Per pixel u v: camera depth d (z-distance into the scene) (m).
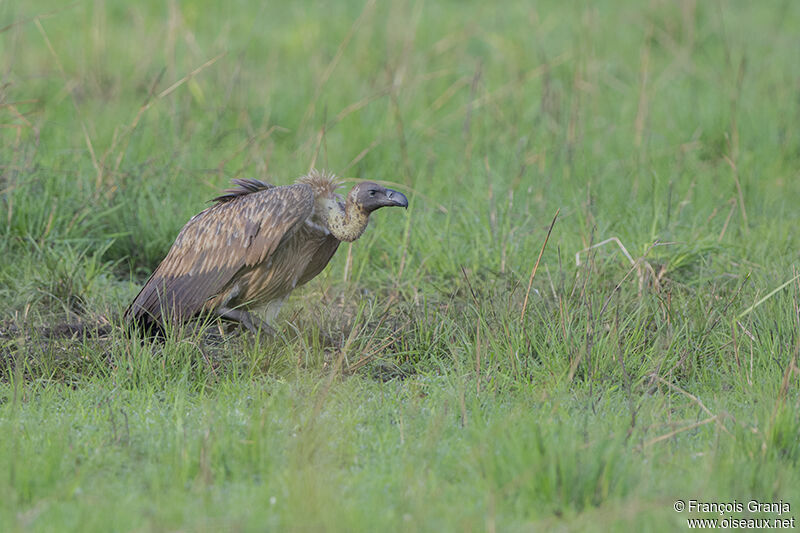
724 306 12.56
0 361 11.79
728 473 8.62
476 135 20.11
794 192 18.41
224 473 8.76
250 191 12.45
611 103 22.41
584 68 22.95
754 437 9.24
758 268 14.12
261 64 24.14
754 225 16.39
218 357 12.03
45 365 11.34
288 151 19.05
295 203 11.78
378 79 22.33
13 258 14.77
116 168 16.39
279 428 9.69
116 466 8.90
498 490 8.42
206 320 12.14
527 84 23.22
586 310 12.09
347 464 9.12
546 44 26.09
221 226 12.03
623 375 11.01
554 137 19.56
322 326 12.83
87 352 11.69
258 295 12.30
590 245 13.45
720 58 25.34
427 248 15.33
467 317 12.59
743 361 11.41
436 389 10.79
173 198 16.52
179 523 7.86
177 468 8.71
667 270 14.16
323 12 28.55
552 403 10.32
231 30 26.50
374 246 15.43
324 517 7.84
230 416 9.93
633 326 12.20
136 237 15.62
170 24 20.94
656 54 25.67
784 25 28.75
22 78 20.11
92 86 21.23
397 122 19.86
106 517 7.94
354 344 12.20
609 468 8.34
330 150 19.16
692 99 21.89
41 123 18.06
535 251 15.05
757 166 19.05
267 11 28.58
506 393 10.73
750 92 22.45
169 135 18.84
